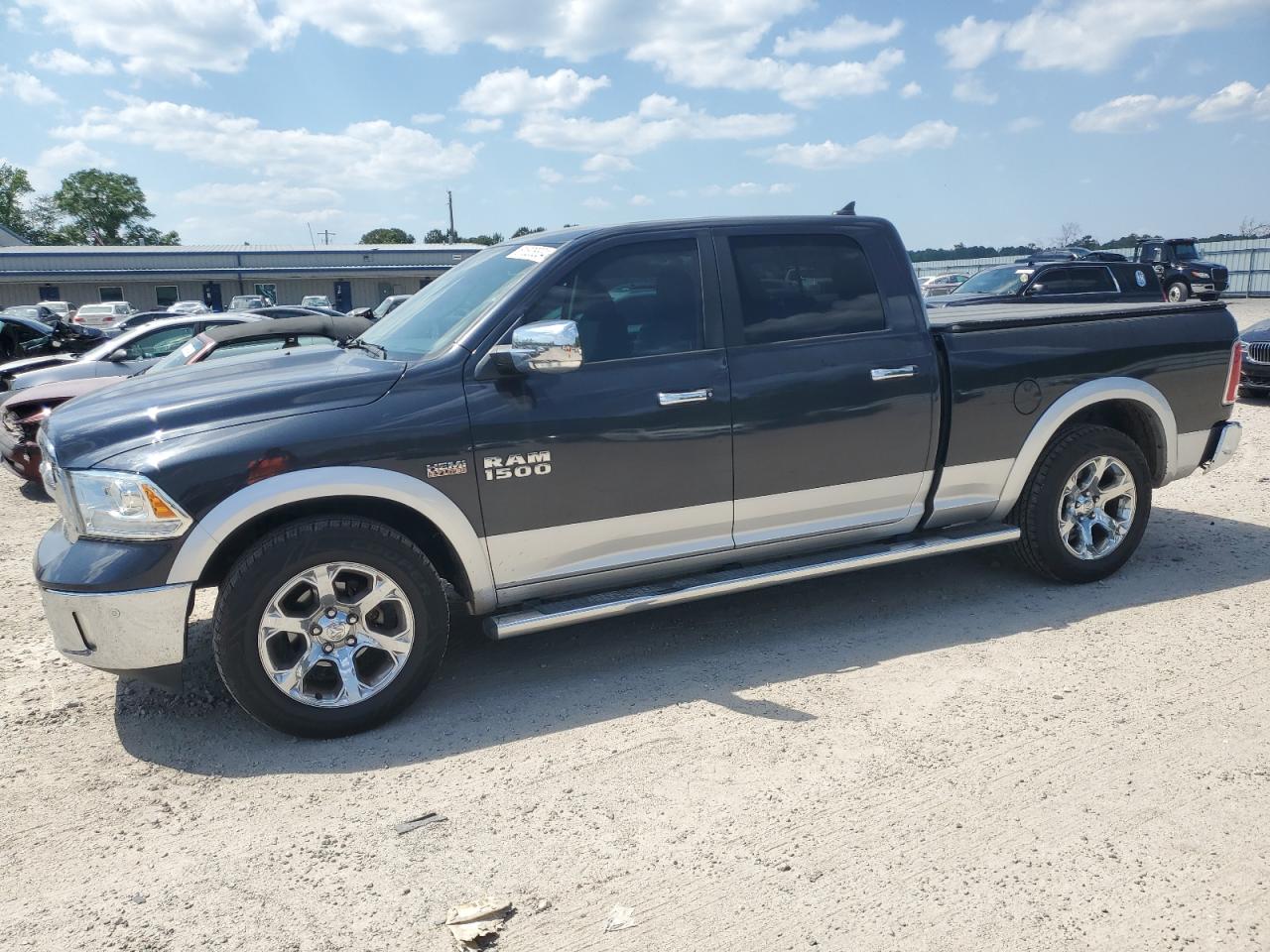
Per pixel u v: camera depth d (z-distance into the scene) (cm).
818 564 443
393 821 313
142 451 348
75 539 358
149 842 306
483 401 381
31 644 488
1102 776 322
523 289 399
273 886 281
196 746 370
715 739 359
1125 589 508
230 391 371
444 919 263
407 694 379
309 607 369
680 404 410
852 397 444
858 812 306
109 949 255
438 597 380
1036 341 484
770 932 253
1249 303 3192
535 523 393
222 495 346
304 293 5625
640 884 275
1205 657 416
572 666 434
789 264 444
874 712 376
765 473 432
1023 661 418
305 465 355
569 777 335
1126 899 261
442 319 426
